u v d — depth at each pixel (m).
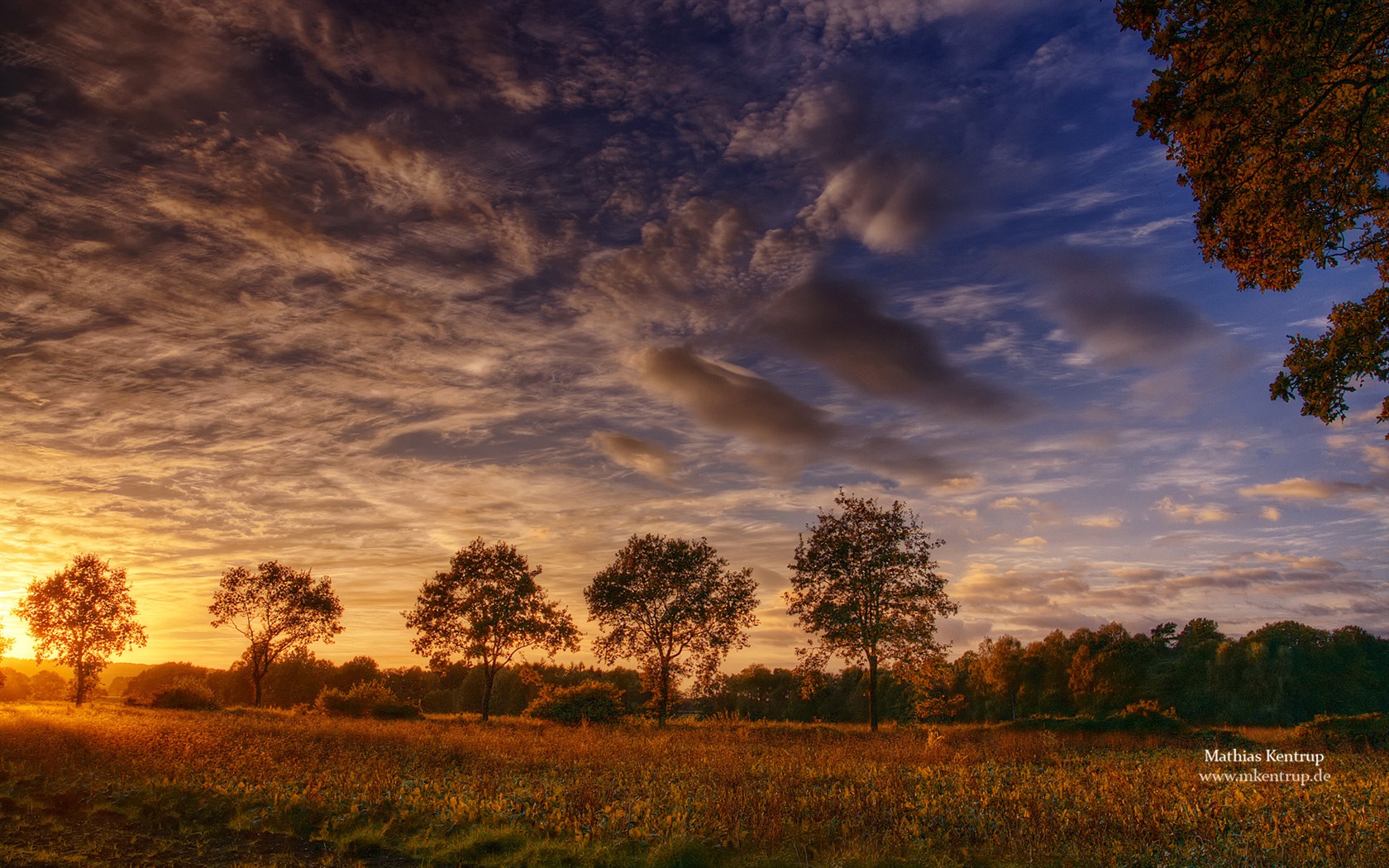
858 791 13.37
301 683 98.44
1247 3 9.96
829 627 36.31
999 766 17.83
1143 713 30.05
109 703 45.34
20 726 18.47
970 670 82.62
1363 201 11.26
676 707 43.62
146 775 12.77
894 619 36.25
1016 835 10.20
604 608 42.62
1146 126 11.41
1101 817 11.16
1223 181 11.30
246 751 16.12
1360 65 10.45
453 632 42.00
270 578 51.34
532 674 43.53
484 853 9.38
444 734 23.69
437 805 11.29
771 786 13.10
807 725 35.97
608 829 10.17
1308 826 10.47
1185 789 13.78
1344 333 12.04
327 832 9.98
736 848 9.55
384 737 21.12
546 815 10.96
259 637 51.09
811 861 9.21
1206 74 10.72
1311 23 9.93
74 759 13.91
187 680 43.47
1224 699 63.41
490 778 14.20
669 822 10.18
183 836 9.79
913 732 32.22
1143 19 10.94
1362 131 10.84
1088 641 73.00
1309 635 68.00
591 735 25.34
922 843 9.73
